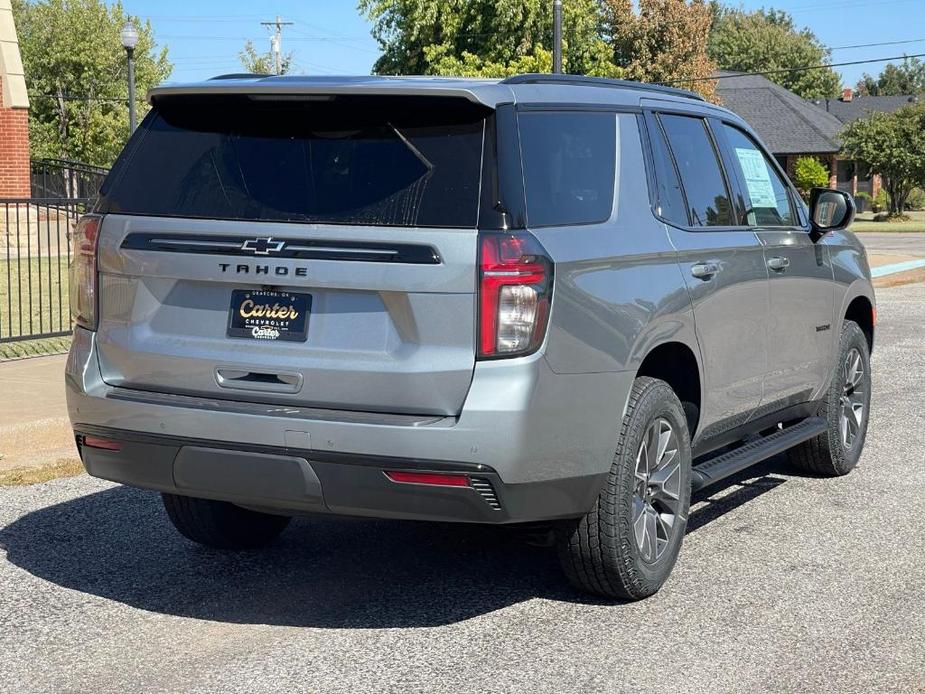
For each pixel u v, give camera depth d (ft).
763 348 19.13
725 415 18.22
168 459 14.55
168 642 14.48
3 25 70.23
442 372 13.39
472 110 13.91
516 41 151.23
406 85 13.83
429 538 18.98
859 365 23.54
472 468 13.30
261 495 14.15
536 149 14.44
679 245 16.70
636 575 15.53
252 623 15.16
